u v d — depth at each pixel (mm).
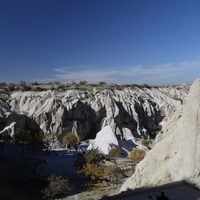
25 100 134500
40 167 58219
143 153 66750
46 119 120062
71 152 80375
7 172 51656
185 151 21734
